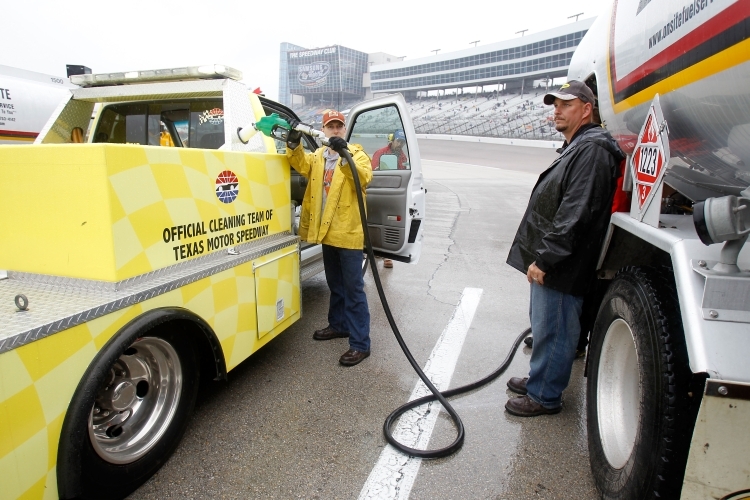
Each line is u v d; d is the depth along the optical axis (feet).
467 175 67.41
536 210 7.88
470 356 10.82
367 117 13.05
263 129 8.76
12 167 5.77
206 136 10.44
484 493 6.54
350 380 9.58
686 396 4.78
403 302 14.42
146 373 6.61
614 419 6.54
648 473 5.02
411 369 10.13
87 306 5.20
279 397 8.86
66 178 5.52
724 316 4.23
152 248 6.14
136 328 5.62
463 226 27.81
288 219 9.75
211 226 7.27
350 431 7.86
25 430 4.59
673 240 4.97
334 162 9.87
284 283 9.46
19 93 21.57
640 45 6.42
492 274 17.65
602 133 7.20
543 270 7.32
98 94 10.60
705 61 4.48
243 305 8.07
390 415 8.09
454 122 203.21
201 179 6.97
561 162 7.38
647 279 5.70
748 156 4.57
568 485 6.73
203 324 6.93
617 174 7.02
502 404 8.87
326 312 13.48
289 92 381.81
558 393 8.34
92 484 5.62
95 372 5.16
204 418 8.13
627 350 6.49
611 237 7.06
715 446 4.31
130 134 11.53
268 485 6.57
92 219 5.51
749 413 4.15
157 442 6.63
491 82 240.94
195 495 6.34
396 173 11.85
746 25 3.79
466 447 7.54
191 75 9.65
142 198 5.90
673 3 5.27
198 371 7.38
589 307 9.22
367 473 6.86
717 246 4.74
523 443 7.68
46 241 5.84
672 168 6.41
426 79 272.72
